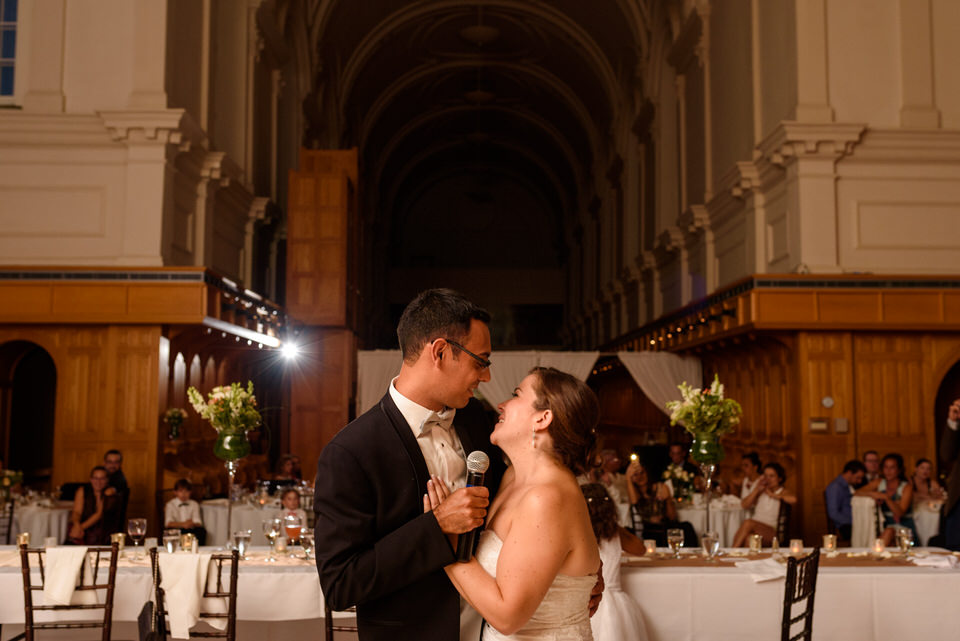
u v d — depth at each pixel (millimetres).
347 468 2234
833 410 11023
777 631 5070
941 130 11734
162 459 10828
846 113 11961
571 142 34562
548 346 41219
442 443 2426
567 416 2328
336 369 17281
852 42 12031
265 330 14328
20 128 11445
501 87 32250
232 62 15617
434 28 27031
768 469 8938
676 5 18688
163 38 11602
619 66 24719
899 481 8734
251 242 15953
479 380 2375
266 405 16812
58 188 11500
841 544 8750
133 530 5824
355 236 18844
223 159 13000
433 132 37031
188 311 10531
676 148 19844
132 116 11203
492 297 41312
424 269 41375
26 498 9445
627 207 24719
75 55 11750
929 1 12094
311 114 21547
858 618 5074
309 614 5004
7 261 11391
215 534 9422
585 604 2309
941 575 5117
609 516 4867
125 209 11344
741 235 14227
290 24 19016
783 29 12578
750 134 13758
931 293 10906
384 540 2146
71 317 10500
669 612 5062
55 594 4754
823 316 10883
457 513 2137
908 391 11070
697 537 8883
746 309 11156
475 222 43125
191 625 4578
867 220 11852
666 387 15273
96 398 10703
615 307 27016
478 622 2412
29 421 15180
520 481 2375
